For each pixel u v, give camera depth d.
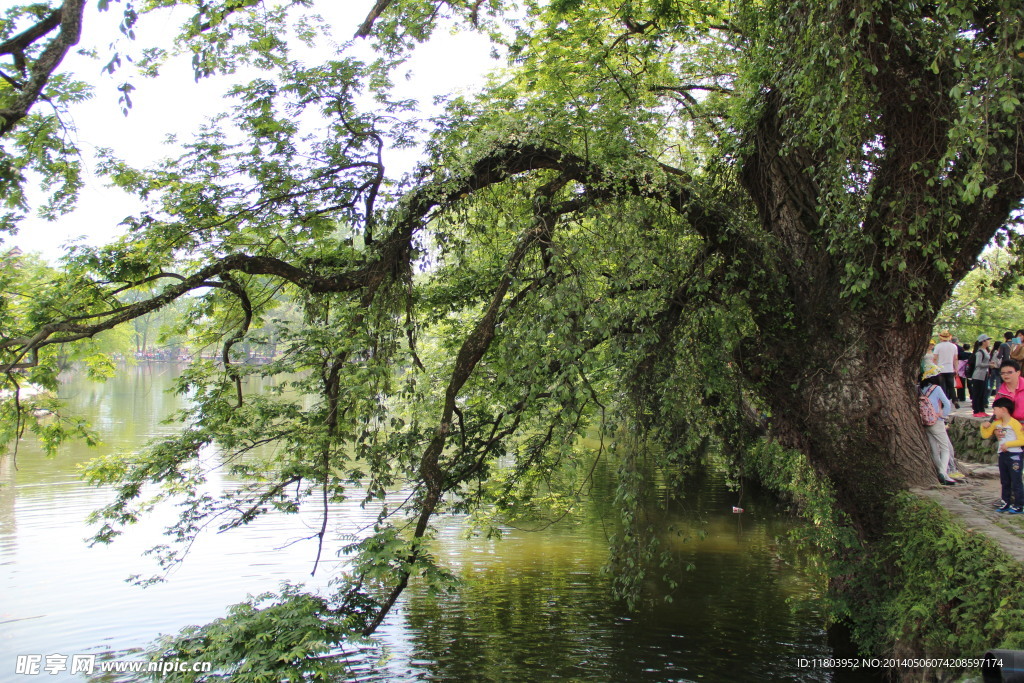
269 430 8.62
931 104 8.47
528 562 14.18
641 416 9.80
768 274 10.14
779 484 10.03
